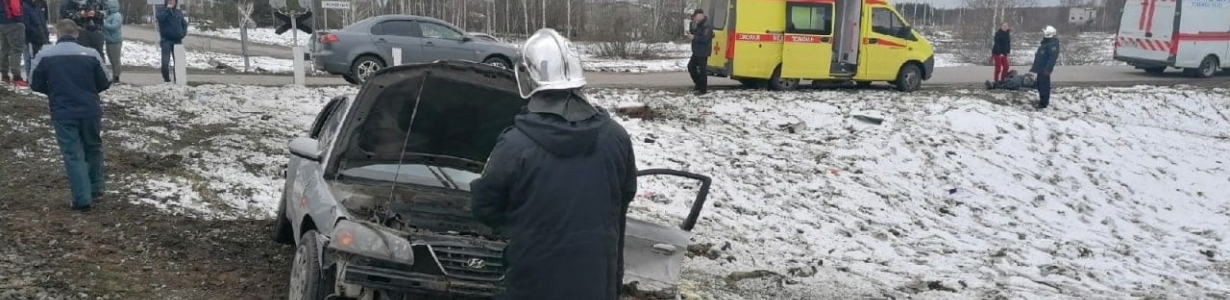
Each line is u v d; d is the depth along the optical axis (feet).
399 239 15.75
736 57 60.34
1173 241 36.81
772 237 31.04
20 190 26.76
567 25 146.72
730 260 26.96
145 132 37.93
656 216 31.60
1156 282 29.07
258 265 21.63
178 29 54.39
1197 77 85.20
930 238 33.88
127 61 80.64
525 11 144.46
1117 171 49.70
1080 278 28.96
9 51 46.98
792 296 23.75
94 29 49.85
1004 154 49.70
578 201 12.26
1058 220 39.45
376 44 58.80
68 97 24.70
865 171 43.78
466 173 22.30
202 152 35.17
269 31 147.02
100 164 26.30
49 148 33.14
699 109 54.19
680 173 18.80
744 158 43.60
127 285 19.29
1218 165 52.90
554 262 12.22
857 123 52.80
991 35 137.69
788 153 45.52
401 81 19.67
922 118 54.39
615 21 114.42
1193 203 45.42
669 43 140.87
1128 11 87.35
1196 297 27.07
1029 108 61.82
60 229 22.90
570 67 12.54
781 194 37.70
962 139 51.24
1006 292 26.12
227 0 154.61
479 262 16.11
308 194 18.79
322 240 16.51
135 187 28.14
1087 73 90.48
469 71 19.44
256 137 39.52
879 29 63.52
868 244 31.83
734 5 60.08
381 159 21.67
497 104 20.61
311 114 46.91
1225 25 84.74
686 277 24.32
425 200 20.36
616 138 12.91
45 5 49.34
